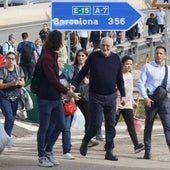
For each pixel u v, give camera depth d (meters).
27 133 26.02
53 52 17.12
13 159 18.77
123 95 18.89
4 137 17.41
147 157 19.45
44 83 17.08
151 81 18.98
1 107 20.48
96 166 17.69
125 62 20.69
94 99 18.47
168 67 19.09
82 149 19.47
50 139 17.59
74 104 19.06
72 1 26.05
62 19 26.12
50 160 17.53
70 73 20.41
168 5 26.31
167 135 19.17
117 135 25.25
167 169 17.50
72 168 17.31
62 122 17.53
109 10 26.05
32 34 63.50
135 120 21.56
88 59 18.52
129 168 17.45
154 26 58.94
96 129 18.89
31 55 35.06
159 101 18.98
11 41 37.28
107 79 18.31
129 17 26.06
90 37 47.22
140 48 48.09
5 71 20.33
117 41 51.22
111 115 18.66
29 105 20.97
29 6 76.25
